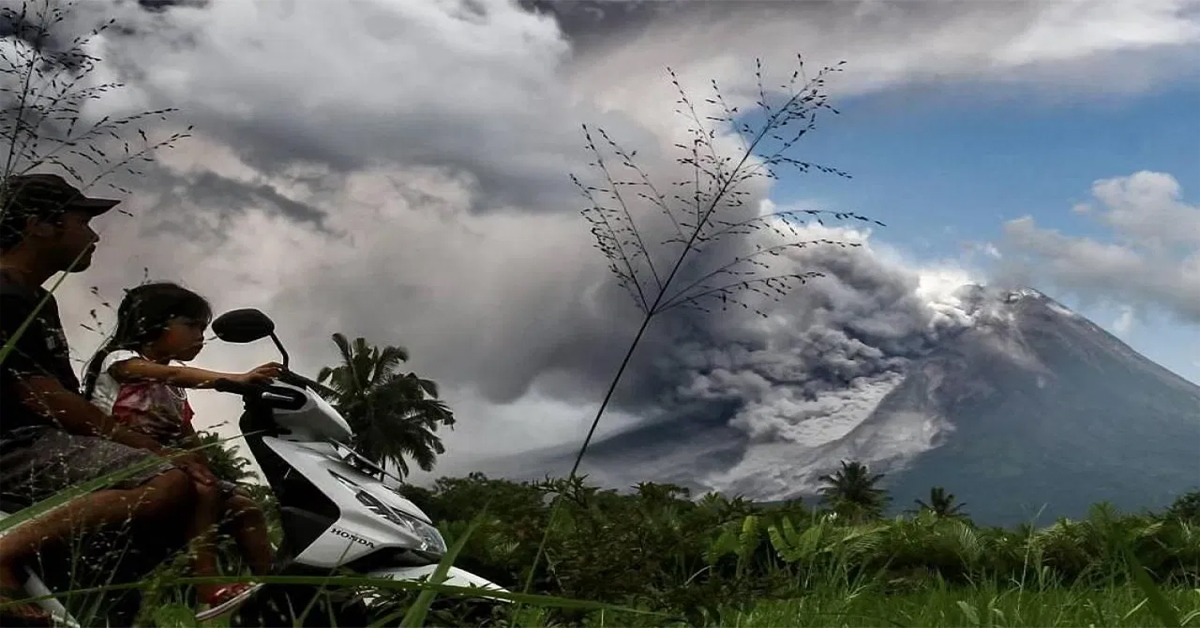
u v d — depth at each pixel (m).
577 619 3.39
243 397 3.66
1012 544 7.12
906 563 7.00
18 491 3.16
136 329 3.48
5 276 3.21
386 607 3.10
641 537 3.53
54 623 2.69
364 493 3.67
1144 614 3.94
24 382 3.21
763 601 4.10
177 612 3.24
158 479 3.22
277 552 3.64
